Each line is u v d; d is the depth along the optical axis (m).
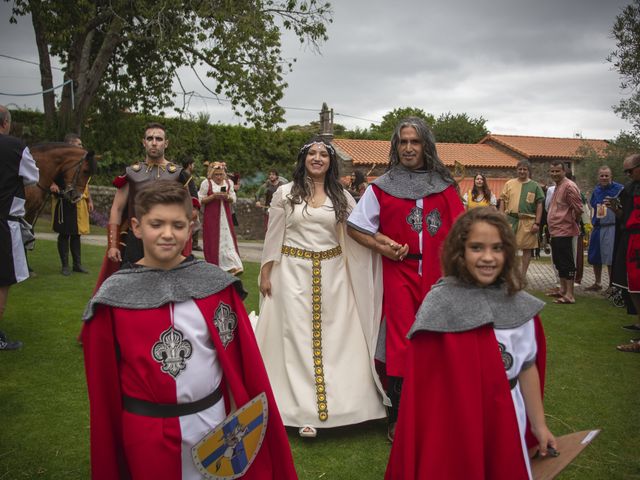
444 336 2.34
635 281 5.41
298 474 3.16
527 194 8.54
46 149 7.14
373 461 3.33
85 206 8.45
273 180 14.37
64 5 15.70
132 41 17.64
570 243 7.67
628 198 5.52
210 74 17.14
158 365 2.12
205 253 8.67
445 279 2.50
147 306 2.14
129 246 4.56
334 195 3.97
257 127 17.61
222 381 2.32
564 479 3.12
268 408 2.37
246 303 7.05
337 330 3.81
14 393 4.03
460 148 32.41
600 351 5.48
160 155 4.68
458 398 2.26
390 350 3.64
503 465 2.22
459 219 2.47
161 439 2.12
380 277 3.90
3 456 3.21
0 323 5.61
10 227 4.54
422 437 2.35
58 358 4.74
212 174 8.57
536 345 2.46
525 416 2.41
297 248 3.90
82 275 8.19
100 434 2.12
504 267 2.44
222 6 15.94
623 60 13.32
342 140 29.09
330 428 3.80
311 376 3.69
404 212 3.74
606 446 3.52
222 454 2.17
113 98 18.88
